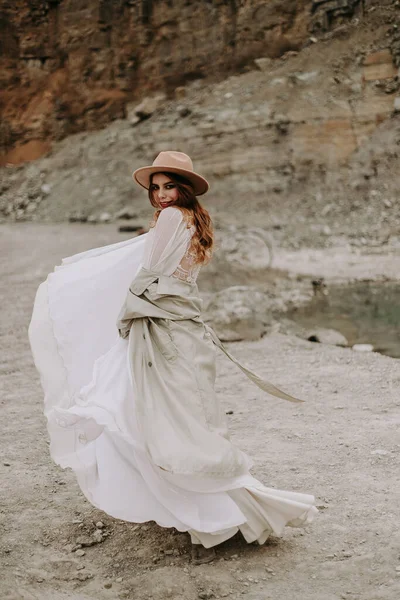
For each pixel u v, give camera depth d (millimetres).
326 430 5027
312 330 9695
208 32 38281
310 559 3168
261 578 3012
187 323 3156
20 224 31359
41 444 4855
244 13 37062
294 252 19875
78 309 3316
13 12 41562
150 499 3006
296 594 2877
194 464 2871
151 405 2967
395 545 3256
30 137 40500
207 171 30672
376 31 30828
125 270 3355
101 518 3643
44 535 3467
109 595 2908
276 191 28281
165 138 33219
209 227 3281
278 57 36312
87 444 3217
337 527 3473
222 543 3324
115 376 3098
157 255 3092
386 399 5816
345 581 2971
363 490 3918
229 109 31453
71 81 40656
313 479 4102
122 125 38281
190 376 3059
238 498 3074
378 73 29094
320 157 28219
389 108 28203
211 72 38312
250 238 21734
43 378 3285
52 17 41438
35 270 15906
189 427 2955
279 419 5340
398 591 2861
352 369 6961
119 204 32156
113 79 40406
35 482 4156
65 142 39781
